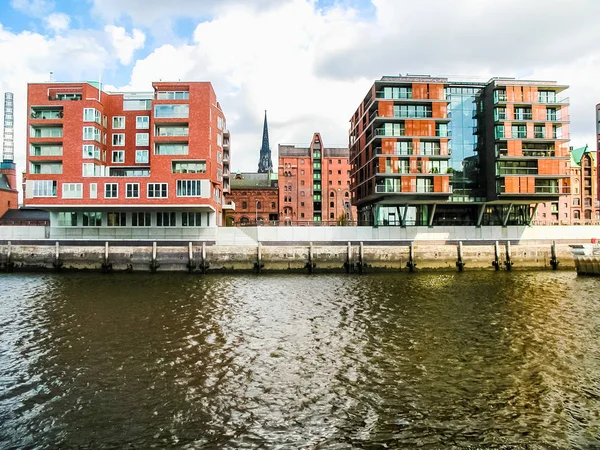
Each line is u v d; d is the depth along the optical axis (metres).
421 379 15.58
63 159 54.97
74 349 19.02
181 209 56.41
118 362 17.34
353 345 19.77
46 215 78.00
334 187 111.44
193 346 19.52
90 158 55.31
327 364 17.16
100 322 24.08
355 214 111.06
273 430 11.95
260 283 41.19
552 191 60.09
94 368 16.66
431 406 13.41
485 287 37.88
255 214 108.44
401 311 27.38
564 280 42.28
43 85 56.03
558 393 14.34
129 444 11.22
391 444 11.26
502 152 60.62
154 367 16.78
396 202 63.09
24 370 16.44
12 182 87.69
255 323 24.03
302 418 12.64
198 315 26.03
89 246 49.62
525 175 59.53
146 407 13.31
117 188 54.00
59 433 11.75
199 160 54.94
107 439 11.45
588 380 15.44
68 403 13.59
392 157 58.72
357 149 76.19
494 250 52.31
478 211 65.88
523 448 11.01
